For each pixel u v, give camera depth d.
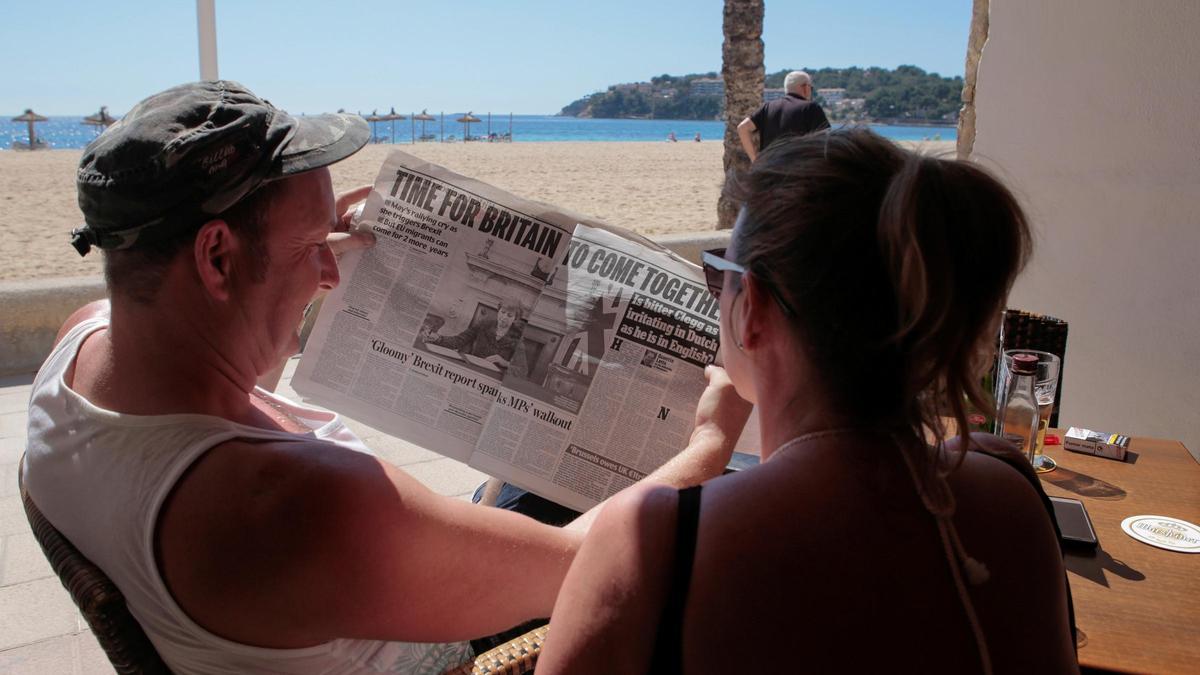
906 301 0.71
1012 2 3.36
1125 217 3.26
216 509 0.93
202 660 0.99
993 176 0.74
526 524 1.12
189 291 1.01
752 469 0.80
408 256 1.54
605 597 0.77
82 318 1.27
